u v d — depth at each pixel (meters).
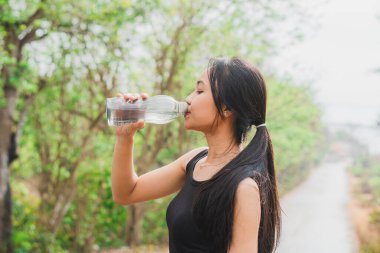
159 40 9.16
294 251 11.39
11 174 9.09
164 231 12.09
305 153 32.31
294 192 26.69
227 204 1.43
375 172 31.06
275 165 1.60
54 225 8.70
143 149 10.01
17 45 6.84
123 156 1.70
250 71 1.55
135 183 1.75
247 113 1.54
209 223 1.46
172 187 1.77
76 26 7.25
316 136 30.30
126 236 11.05
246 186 1.44
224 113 1.55
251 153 1.52
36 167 9.14
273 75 12.45
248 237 1.42
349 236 13.43
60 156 8.80
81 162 8.73
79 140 9.02
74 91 8.56
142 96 1.64
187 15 8.96
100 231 10.84
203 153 1.69
